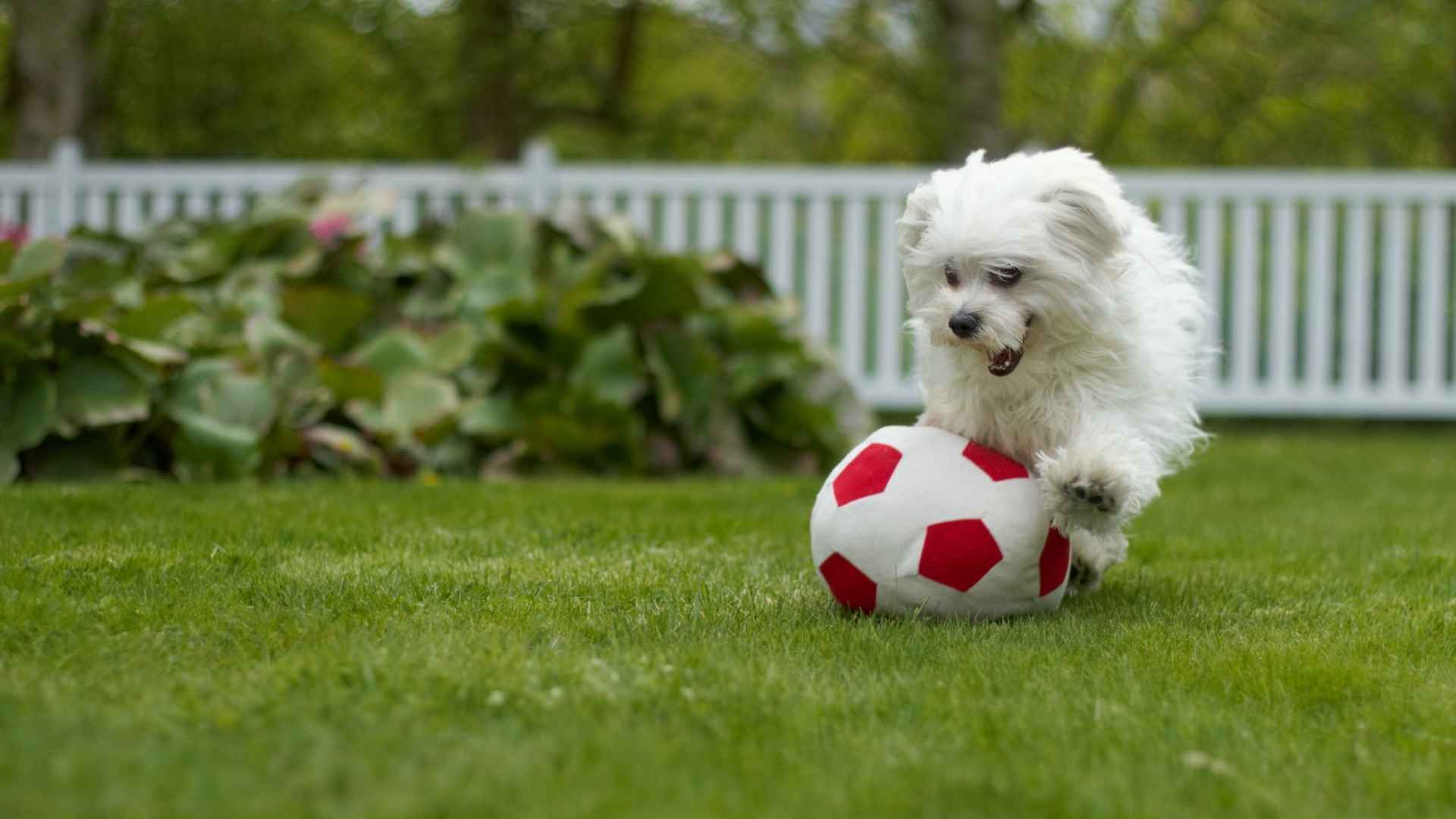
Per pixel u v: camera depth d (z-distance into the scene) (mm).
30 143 9805
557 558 4176
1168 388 3572
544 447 6746
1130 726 2457
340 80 13742
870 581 3293
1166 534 5176
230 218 7789
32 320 5777
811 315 9445
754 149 15148
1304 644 3105
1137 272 3471
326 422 6613
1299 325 9883
